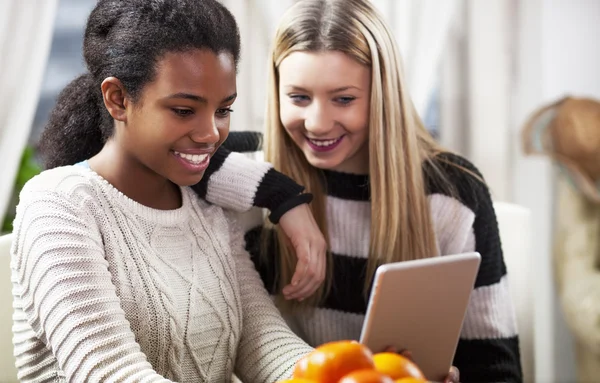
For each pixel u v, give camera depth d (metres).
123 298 1.02
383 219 1.32
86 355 0.90
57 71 2.18
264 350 1.15
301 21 1.25
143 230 1.07
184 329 1.07
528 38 2.35
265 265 1.42
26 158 2.07
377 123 1.28
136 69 0.96
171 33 0.95
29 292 0.97
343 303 1.41
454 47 2.32
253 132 1.49
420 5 2.17
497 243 1.39
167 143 0.98
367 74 1.27
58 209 0.99
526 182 2.41
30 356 1.04
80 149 1.14
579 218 2.14
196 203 1.19
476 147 2.35
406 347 0.98
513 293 1.56
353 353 0.77
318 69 1.23
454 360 1.38
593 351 2.06
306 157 1.34
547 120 2.22
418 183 1.34
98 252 0.99
